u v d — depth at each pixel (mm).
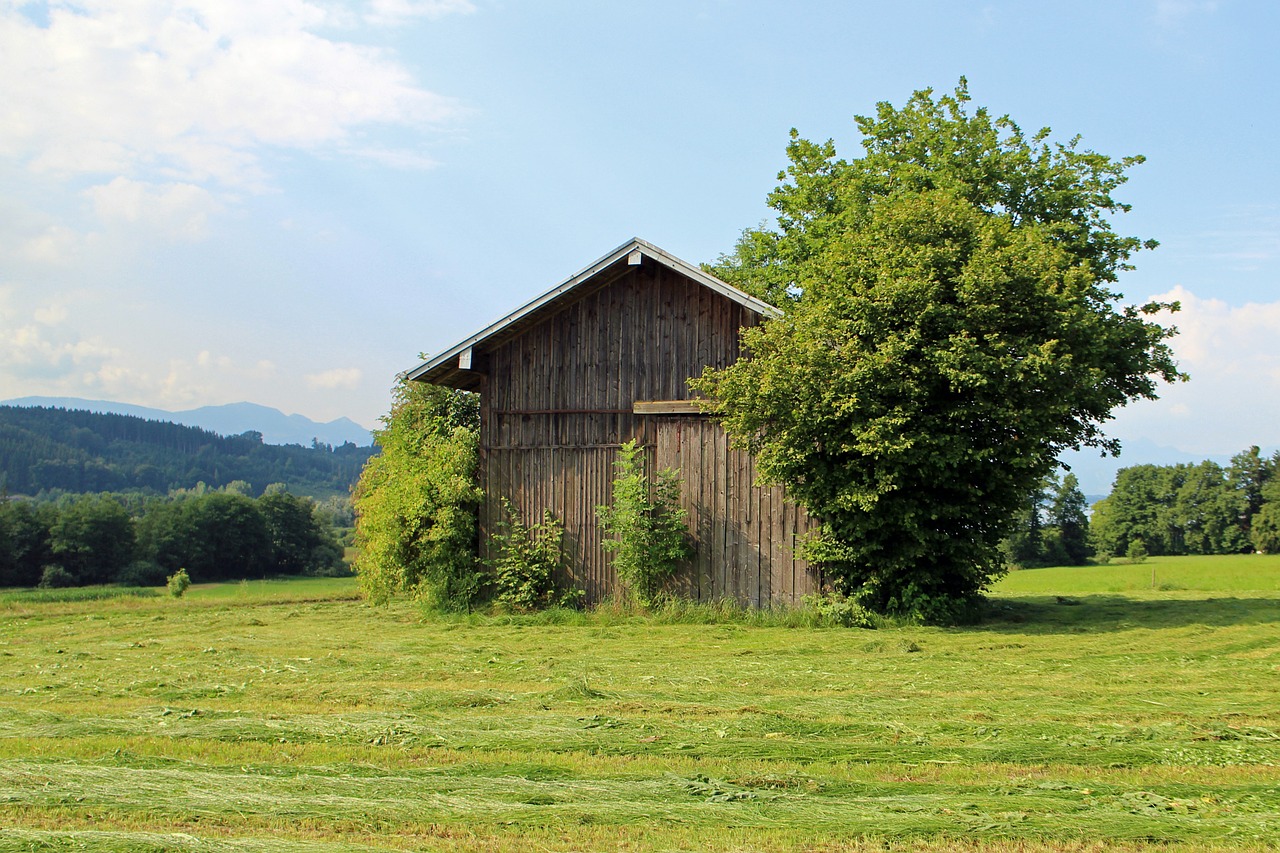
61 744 7988
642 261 20438
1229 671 11523
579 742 7742
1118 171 26422
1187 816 5840
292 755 7551
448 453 21656
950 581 18406
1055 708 9141
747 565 19250
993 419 16406
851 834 5508
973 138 27219
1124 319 22906
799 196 29562
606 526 20406
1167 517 91500
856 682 10984
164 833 5453
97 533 66875
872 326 16703
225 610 24562
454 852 5277
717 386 17531
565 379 21047
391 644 15672
